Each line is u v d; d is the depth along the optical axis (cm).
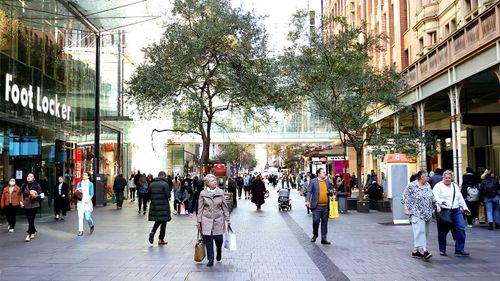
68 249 1130
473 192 1539
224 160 7888
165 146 3909
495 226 1509
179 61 2036
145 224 1697
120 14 2317
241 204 2966
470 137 2816
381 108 2727
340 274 845
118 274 843
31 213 1301
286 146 8194
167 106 2206
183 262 959
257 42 2150
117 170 3331
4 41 1769
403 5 3288
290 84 2242
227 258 1009
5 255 1047
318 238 1340
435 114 2905
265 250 1121
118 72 3356
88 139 2794
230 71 2123
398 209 1708
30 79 1978
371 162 3919
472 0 2236
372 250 1119
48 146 2202
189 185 2164
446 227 1030
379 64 3816
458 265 918
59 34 2312
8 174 1847
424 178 1000
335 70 2248
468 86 2059
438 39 2738
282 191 2422
